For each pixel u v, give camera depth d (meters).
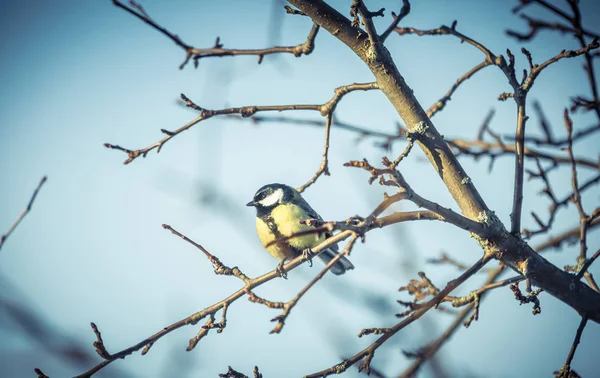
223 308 7.23
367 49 7.34
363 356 6.96
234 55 8.30
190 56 8.27
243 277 7.48
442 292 7.05
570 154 8.14
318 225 6.27
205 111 8.10
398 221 6.59
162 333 7.00
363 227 6.11
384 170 6.29
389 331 7.02
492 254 7.13
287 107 8.30
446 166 7.31
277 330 6.00
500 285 7.43
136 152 8.20
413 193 6.44
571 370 7.23
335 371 6.95
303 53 8.30
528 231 8.66
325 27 7.39
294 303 6.07
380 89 7.54
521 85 7.52
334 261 6.10
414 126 7.31
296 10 7.97
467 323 7.39
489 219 7.12
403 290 7.99
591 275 7.79
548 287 7.17
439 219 6.72
